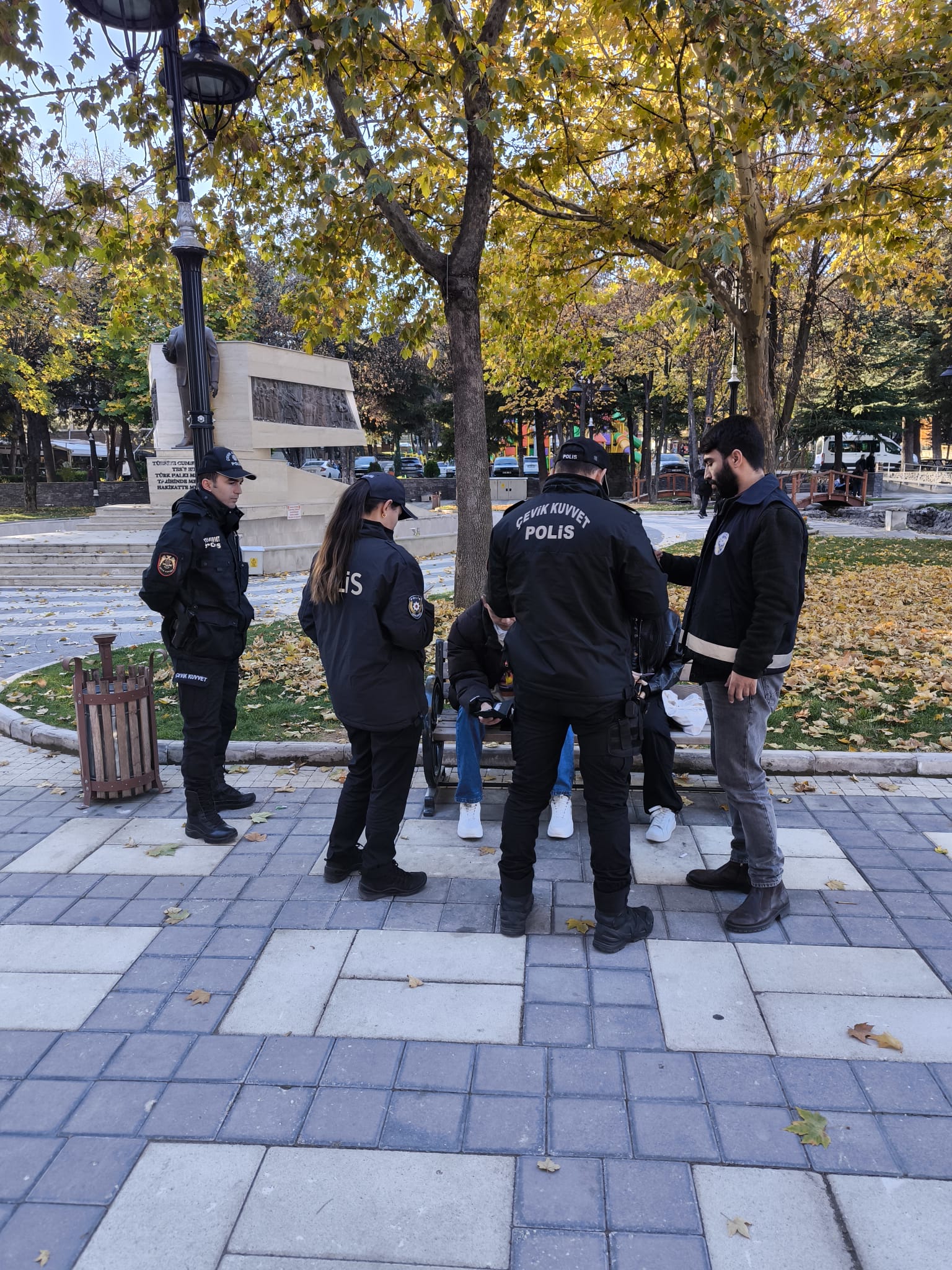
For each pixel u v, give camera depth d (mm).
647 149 9828
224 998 3047
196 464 5957
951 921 3455
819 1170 2266
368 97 7535
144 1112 2512
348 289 9055
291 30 6559
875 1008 2938
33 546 15508
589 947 3334
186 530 4109
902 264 12688
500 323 10914
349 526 3537
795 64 6270
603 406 36500
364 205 6156
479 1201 2182
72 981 3162
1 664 8531
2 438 47500
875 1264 1994
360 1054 2750
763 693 3312
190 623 4141
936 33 7566
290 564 15648
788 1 8422
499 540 3297
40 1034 2869
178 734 5863
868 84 7398
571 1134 2402
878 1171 2262
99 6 5359
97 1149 2375
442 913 3604
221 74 5789
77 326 26062
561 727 3252
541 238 10469
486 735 5129
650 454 41875
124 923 3562
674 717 4684
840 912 3535
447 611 10367
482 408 6852
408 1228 2105
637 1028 2854
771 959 3223
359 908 3658
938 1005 2947
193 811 4348
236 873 3988
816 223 9938
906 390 32531
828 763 5031
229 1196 2213
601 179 10336
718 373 31859
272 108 8000
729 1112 2479
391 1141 2389
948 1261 2002
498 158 8367
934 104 7098
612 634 3139
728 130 7406
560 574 3072
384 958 3275
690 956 3258
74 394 35875
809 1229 2088
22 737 6125
